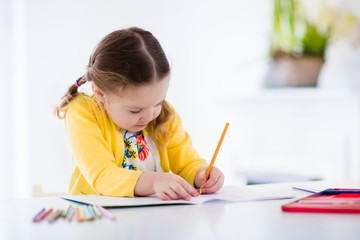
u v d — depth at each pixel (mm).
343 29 2564
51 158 2602
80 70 2707
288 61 2578
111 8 2801
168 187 785
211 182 900
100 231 527
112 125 1065
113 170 893
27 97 2602
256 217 610
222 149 2922
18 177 2562
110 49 952
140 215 634
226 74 2926
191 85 3000
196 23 3014
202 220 591
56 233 520
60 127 2605
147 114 975
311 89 2498
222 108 2928
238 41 2885
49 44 2650
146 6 2910
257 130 2809
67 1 2693
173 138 1161
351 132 2504
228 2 2916
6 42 2572
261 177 2787
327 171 2570
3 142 2529
